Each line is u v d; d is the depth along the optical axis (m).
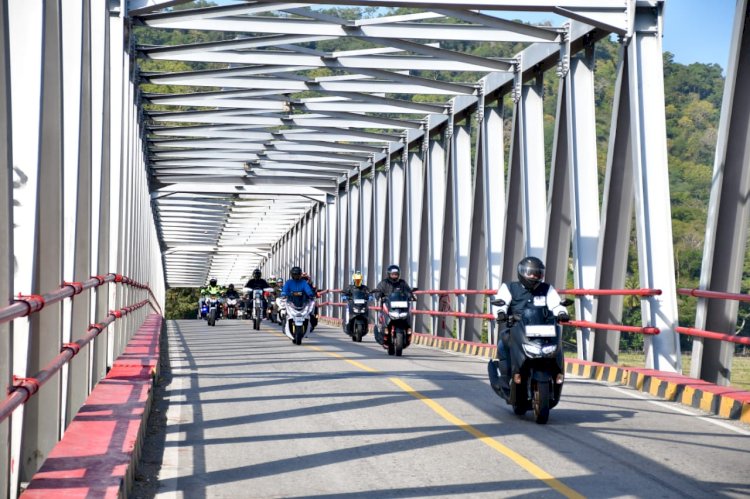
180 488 7.21
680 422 10.48
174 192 38.66
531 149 20.59
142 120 27.47
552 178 18.48
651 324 14.90
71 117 9.63
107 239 12.85
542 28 18.31
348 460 8.23
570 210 18.44
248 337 27.47
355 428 9.88
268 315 39.22
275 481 7.42
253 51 21.34
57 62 7.64
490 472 7.73
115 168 15.32
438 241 27.75
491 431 9.74
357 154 35.03
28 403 7.51
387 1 15.62
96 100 12.52
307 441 9.14
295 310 23.55
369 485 7.27
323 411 11.03
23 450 7.47
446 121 26.61
